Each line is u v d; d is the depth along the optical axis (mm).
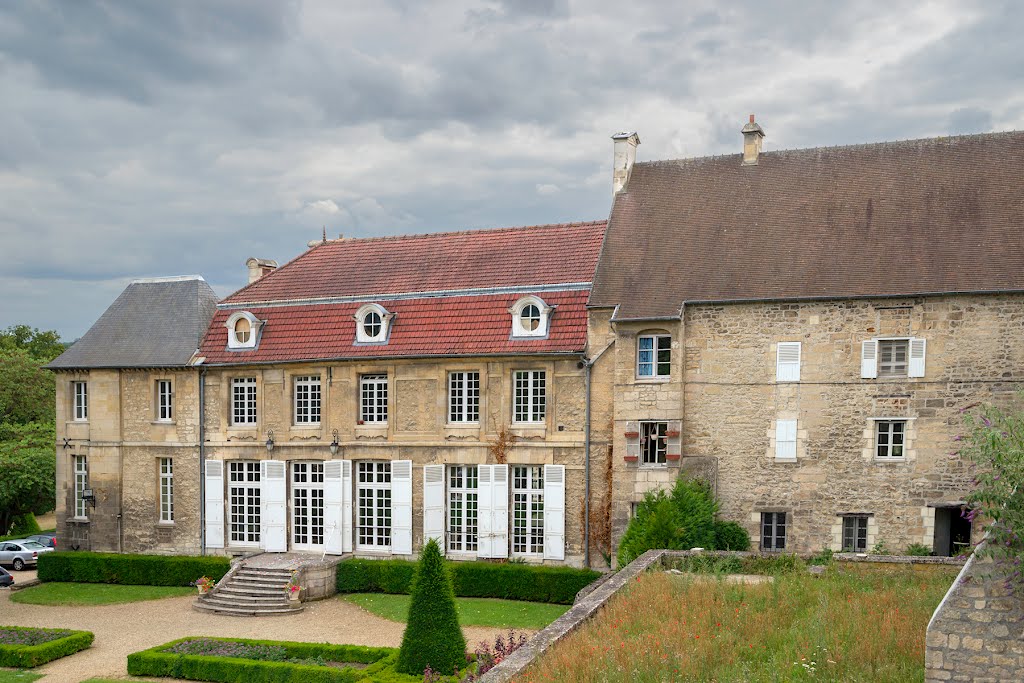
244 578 28906
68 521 34594
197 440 33000
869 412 25219
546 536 28781
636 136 31766
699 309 26797
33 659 22344
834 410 25516
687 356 26828
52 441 49844
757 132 30266
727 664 13555
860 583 18297
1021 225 25219
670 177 30922
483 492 29422
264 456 32062
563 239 32062
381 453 30672
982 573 12211
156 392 33688
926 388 24750
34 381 55875
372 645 23094
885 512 25016
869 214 27234
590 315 28406
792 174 29328
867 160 28719
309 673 20594
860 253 26281
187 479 33094
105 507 34031
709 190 29953
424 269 32875
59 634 24000
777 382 26000
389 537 30906
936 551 24625
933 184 27250
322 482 31625
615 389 27125
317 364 31422
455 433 29797
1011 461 12188
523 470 29484
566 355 28391
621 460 26969
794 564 20438
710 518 25062
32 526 51062
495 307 30281
